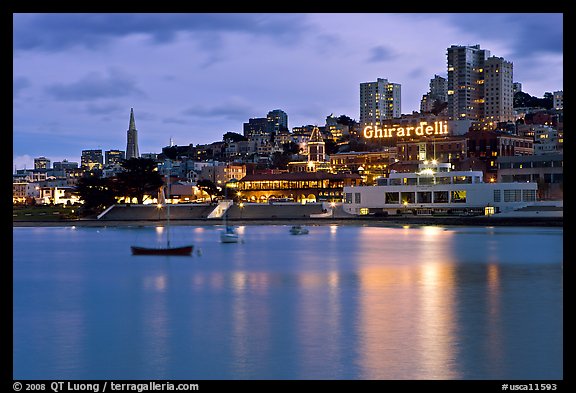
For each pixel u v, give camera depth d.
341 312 86.75
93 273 133.88
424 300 95.12
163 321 83.00
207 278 123.06
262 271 132.62
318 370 60.81
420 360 63.25
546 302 91.81
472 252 163.00
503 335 72.31
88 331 77.69
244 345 70.12
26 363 64.12
